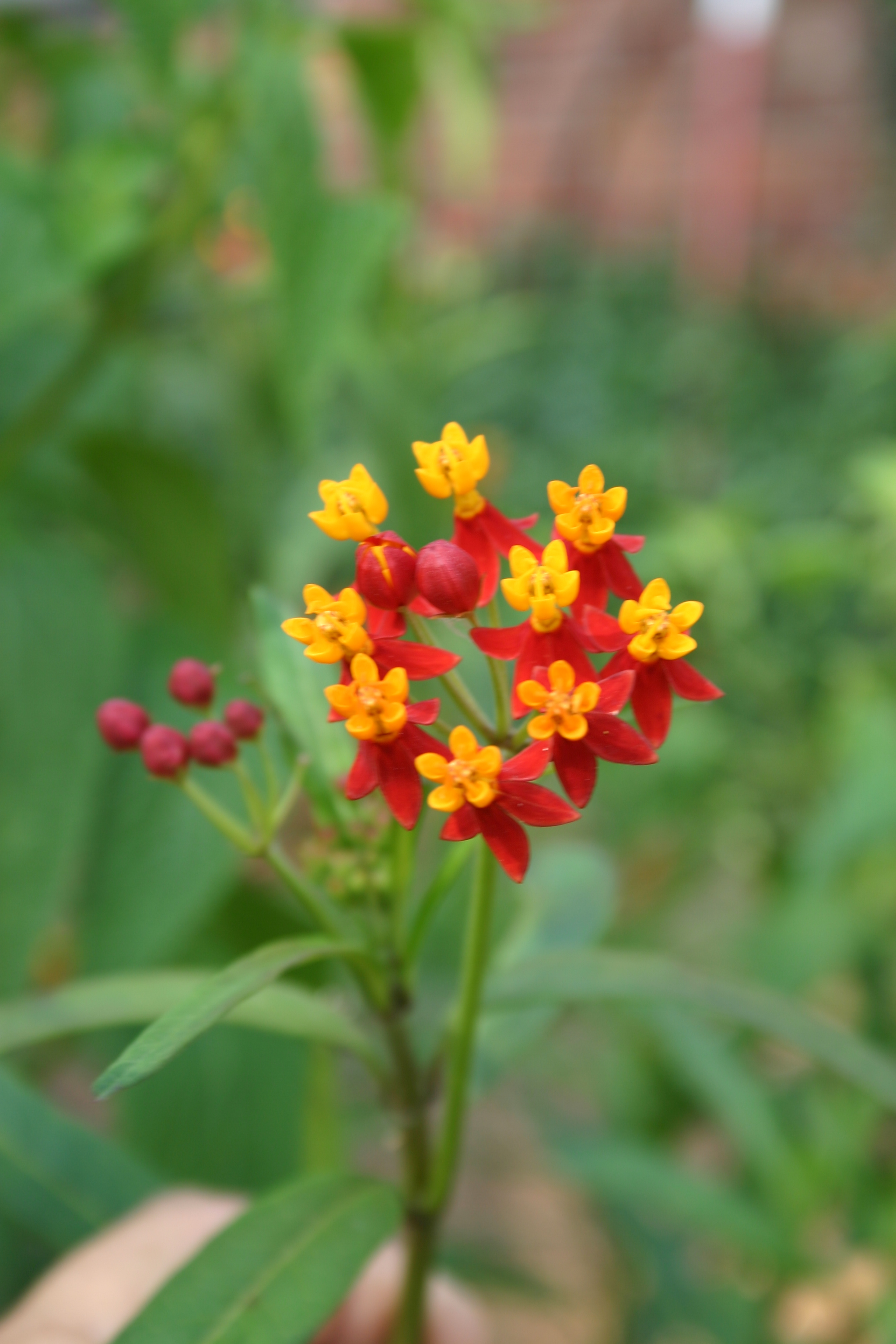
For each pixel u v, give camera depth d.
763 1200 0.51
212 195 0.43
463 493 0.23
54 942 0.46
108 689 0.41
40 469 0.49
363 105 0.48
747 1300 0.50
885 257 1.74
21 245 0.37
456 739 0.21
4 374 0.49
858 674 0.66
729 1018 0.28
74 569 0.42
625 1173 0.43
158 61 0.41
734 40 1.72
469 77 0.55
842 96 1.76
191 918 0.39
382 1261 0.33
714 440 1.53
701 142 1.77
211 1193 0.32
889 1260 0.46
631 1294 0.58
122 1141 0.41
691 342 1.66
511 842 0.21
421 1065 0.27
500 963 0.31
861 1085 0.28
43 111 0.62
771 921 0.56
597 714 0.22
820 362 1.63
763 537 0.69
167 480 0.45
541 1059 0.62
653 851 0.73
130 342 0.51
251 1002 0.26
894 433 1.36
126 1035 0.43
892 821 0.52
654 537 0.67
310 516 0.22
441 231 1.59
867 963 0.56
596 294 1.83
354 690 0.22
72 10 0.52
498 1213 0.69
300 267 0.38
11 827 0.38
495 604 0.23
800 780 0.65
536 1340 0.62
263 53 0.39
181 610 0.50
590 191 2.02
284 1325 0.23
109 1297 0.30
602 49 1.92
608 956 0.29
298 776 0.25
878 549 0.60
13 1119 0.31
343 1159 0.35
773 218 1.81
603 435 1.57
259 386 0.59
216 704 0.42
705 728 0.63
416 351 0.59
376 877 0.25
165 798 0.40
